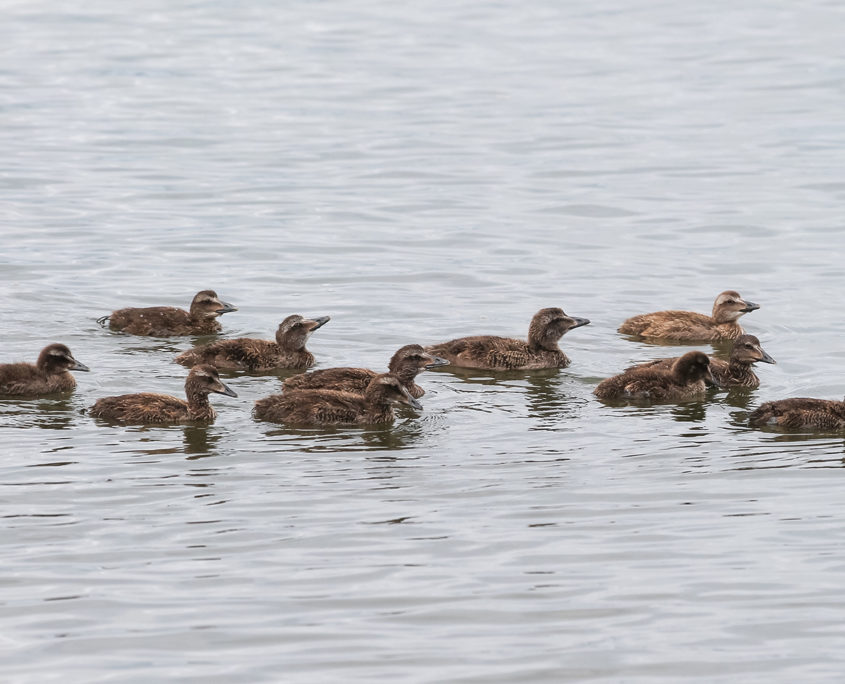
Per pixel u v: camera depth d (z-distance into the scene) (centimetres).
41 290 3012
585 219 3644
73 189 3912
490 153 4344
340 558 1730
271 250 3362
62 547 1748
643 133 4591
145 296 3000
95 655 1511
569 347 2720
